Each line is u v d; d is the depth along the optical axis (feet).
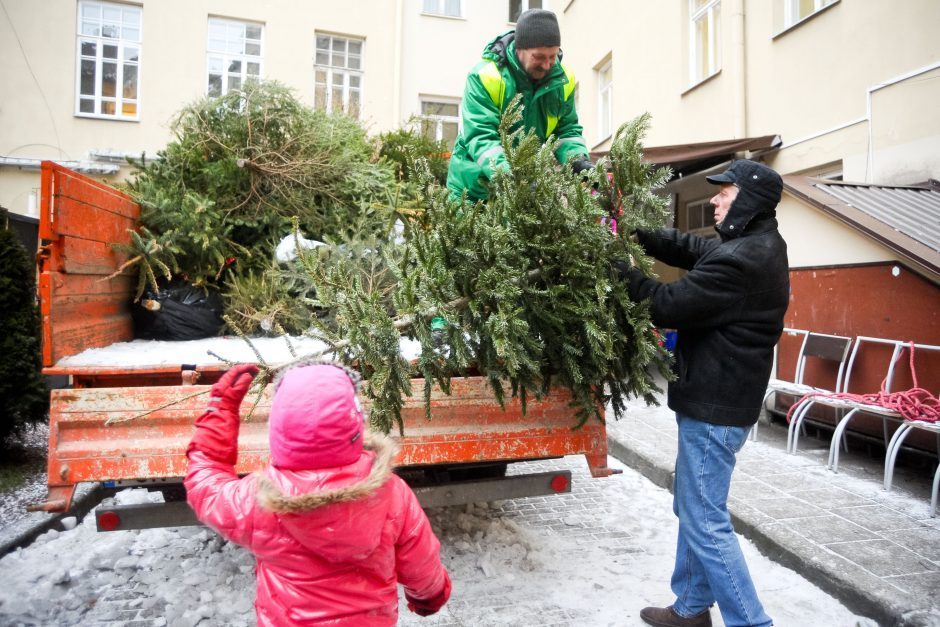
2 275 14.32
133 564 10.59
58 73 38.47
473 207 8.29
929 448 14.99
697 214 32.04
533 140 7.89
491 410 9.59
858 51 22.11
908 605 8.72
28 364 14.52
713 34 31.01
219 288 14.84
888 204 18.01
